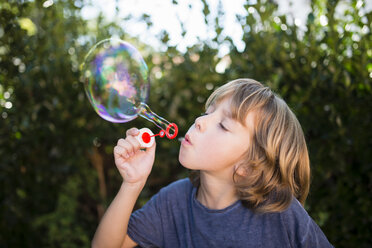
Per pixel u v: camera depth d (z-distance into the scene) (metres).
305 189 1.25
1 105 1.97
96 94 1.26
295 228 1.07
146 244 1.16
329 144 1.71
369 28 1.62
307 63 1.74
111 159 2.43
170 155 2.15
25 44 1.96
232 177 1.10
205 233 1.08
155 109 2.11
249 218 1.08
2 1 1.91
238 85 1.17
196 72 2.00
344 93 1.67
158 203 1.21
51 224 2.14
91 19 2.17
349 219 1.72
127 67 1.25
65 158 2.14
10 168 2.01
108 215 1.08
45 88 2.02
